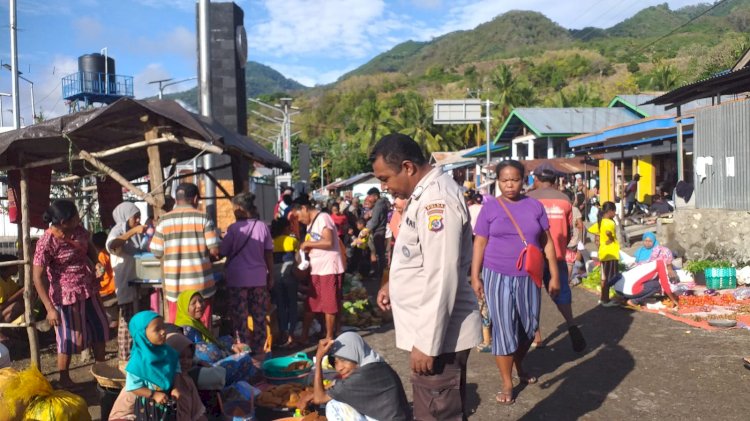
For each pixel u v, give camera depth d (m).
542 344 7.11
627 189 22.00
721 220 12.42
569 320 6.47
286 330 7.65
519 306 5.12
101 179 10.30
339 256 7.36
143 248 7.01
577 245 11.30
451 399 3.21
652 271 8.75
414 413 3.30
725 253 12.35
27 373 4.10
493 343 5.23
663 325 7.71
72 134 6.27
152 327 4.05
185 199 6.10
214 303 7.57
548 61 113.88
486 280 5.21
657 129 19.97
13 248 12.64
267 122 135.25
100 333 6.12
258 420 4.84
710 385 5.47
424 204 3.05
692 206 13.73
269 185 20.28
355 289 9.78
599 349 6.80
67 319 5.89
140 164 10.43
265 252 6.86
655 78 59.34
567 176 28.84
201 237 6.00
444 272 2.96
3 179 9.39
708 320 7.72
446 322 3.00
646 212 20.95
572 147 26.20
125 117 6.35
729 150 12.45
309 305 7.37
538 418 4.94
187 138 6.29
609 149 23.67
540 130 30.25
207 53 11.66
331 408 3.77
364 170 74.81
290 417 4.61
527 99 65.94
